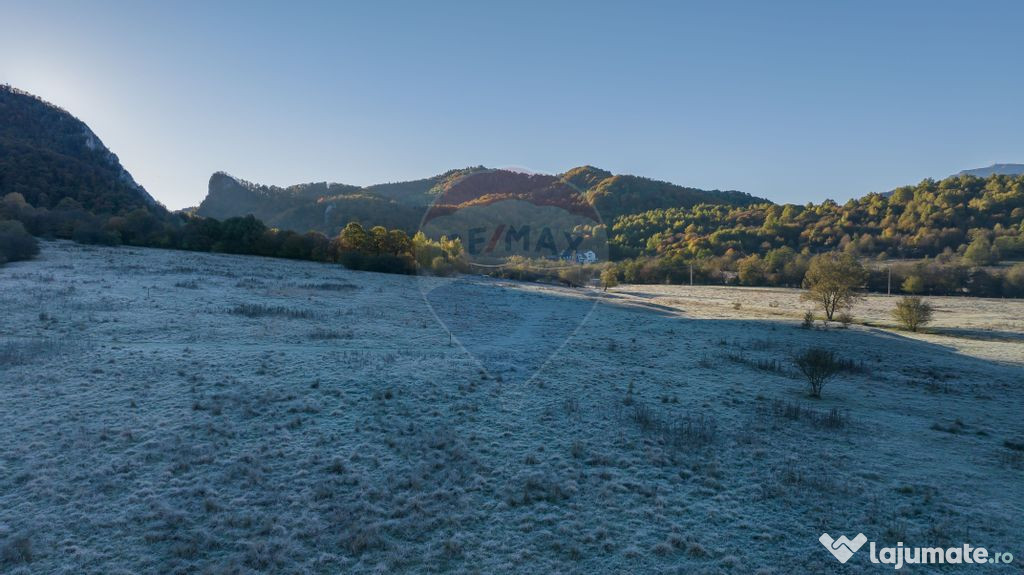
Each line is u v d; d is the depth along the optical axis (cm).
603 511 1073
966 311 5853
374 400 1664
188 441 1336
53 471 1169
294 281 4888
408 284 5003
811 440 1479
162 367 1923
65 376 1795
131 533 965
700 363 2473
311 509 1056
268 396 1642
